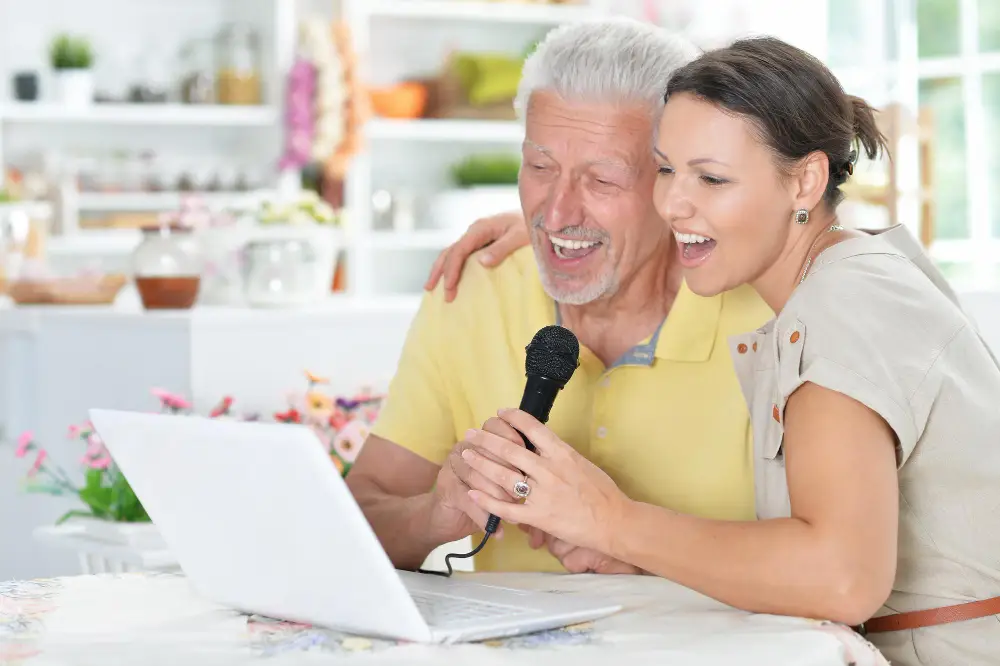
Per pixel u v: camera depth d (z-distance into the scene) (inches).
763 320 66.7
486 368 70.9
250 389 109.4
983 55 202.7
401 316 118.3
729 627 48.5
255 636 47.6
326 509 43.5
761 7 224.8
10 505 127.6
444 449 72.7
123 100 211.8
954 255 205.2
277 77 213.2
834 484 49.0
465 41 237.5
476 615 48.8
